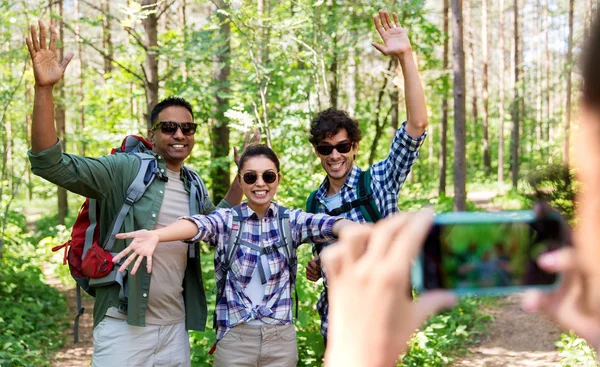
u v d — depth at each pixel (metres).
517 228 0.57
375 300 0.46
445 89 12.65
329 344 0.47
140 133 9.09
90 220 3.48
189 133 3.59
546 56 27.95
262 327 3.37
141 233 3.03
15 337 6.91
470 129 36.28
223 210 3.45
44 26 3.03
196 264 3.60
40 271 9.84
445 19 17.56
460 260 0.60
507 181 30.84
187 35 9.08
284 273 3.44
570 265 0.44
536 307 0.46
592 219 0.43
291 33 8.23
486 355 6.30
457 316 7.40
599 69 0.41
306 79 8.66
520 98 25.23
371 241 0.49
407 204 13.07
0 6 8.76
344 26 9.41
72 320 8.32
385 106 14.88
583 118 0.42
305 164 8.92
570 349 5.57
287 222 3.44
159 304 3.41
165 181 3.53
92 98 11.48
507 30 37.25
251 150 3.43
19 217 13.74
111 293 3.36
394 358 0.46
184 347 3.56
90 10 13.11
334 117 3.48
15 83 10.73
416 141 3.30
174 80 9.93
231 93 9.02
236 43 9.10
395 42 3.31
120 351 3.32
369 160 13.81
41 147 3.09
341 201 3.51
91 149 11.18
